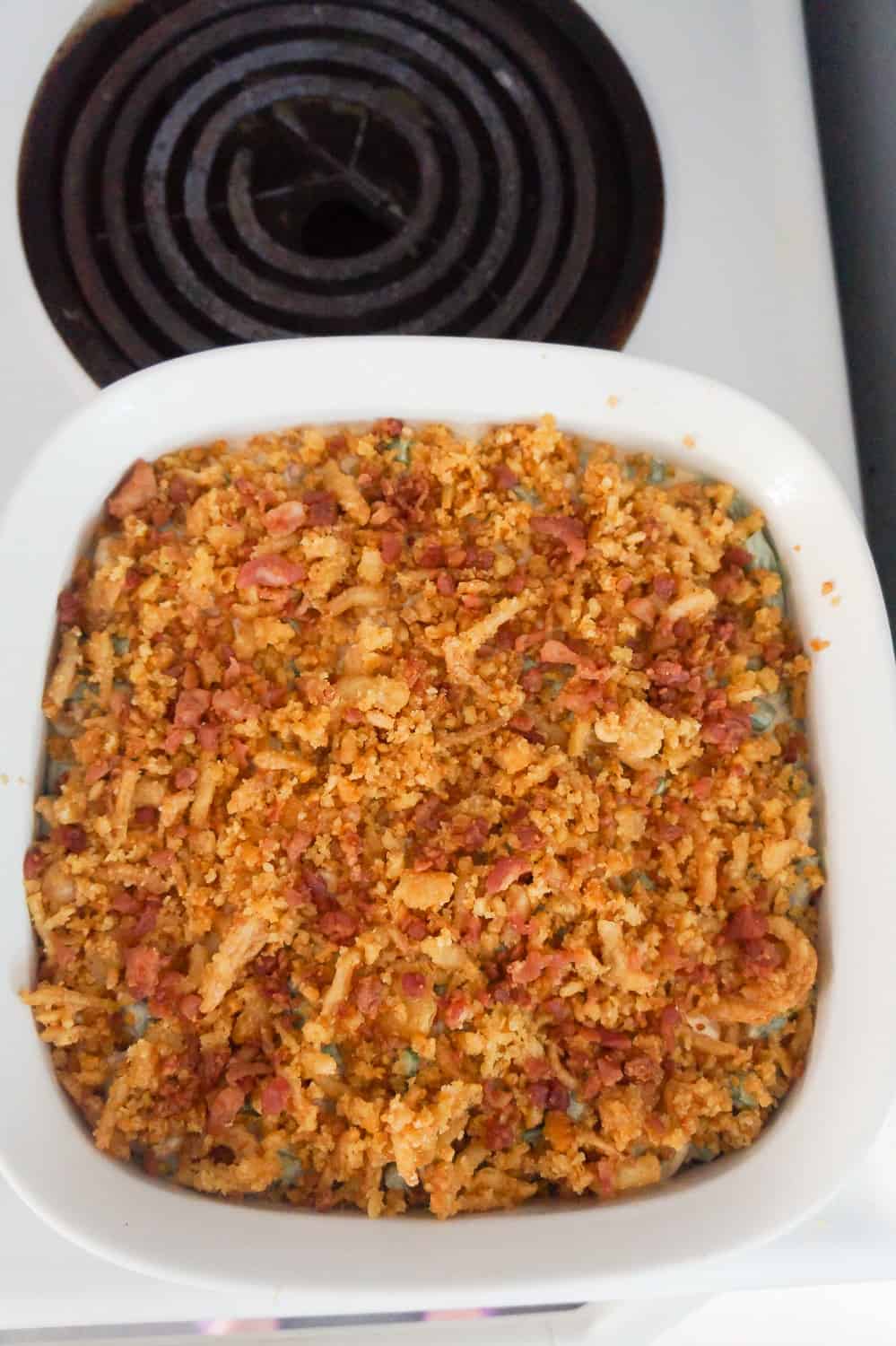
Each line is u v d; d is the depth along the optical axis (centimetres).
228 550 50
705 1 56
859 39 57
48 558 49
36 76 54
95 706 50
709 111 56
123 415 49
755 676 51
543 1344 52
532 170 56
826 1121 48
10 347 53
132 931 49
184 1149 48
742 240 55
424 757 49
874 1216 50
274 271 55
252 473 51
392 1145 47
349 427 51
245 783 49
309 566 50
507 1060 49
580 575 51
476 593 50
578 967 49
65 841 49
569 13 56
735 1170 48
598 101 56
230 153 55
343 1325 53
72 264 54
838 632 50
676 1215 47
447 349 49
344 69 55
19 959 48
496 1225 47
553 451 52
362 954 48
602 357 49
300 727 49
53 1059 48
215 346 54
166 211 54
